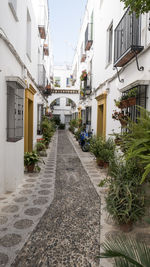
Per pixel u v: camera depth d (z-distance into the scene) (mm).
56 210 3523
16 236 2740
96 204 3797
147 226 3027
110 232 2865
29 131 8203
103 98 7879
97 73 9352
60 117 29641
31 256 2363
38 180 5219
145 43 3957
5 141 4324
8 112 4629
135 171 3158
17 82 4234
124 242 1702
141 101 4074
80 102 17547
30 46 7488
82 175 5746
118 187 2947
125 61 4891
